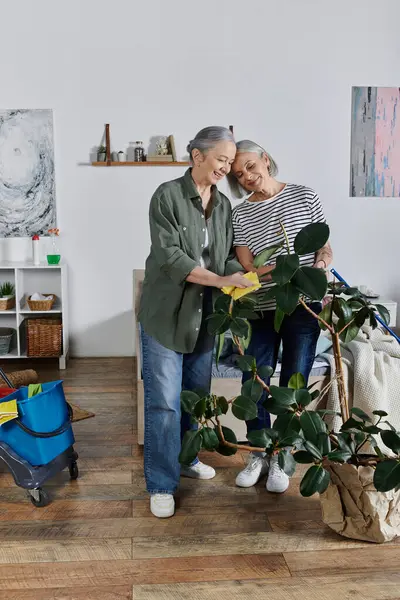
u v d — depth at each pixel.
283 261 1.96
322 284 1.92
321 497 2.26
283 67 4.80
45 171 4.77
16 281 4.63
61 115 4.74
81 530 2.29
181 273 2.22
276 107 4.83
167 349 2.34
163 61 4.74
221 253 2.44
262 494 2.58
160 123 4.79
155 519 2.37
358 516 2.19
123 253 4.92
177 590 1.94
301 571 2.04
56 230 4.80
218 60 4.77
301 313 2.48
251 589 1.94
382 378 2.92
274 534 2.26
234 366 3.09
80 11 4.67
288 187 2.51
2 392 2.69
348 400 2.97
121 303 4.98
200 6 4.71
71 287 4.93
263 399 2.59
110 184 4.84
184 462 2.08
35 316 4.88
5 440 2.45
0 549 2.16
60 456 2.59
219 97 4.80
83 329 4.99
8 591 1.93
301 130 4.87
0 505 2.49
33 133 4.73
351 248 5.03
